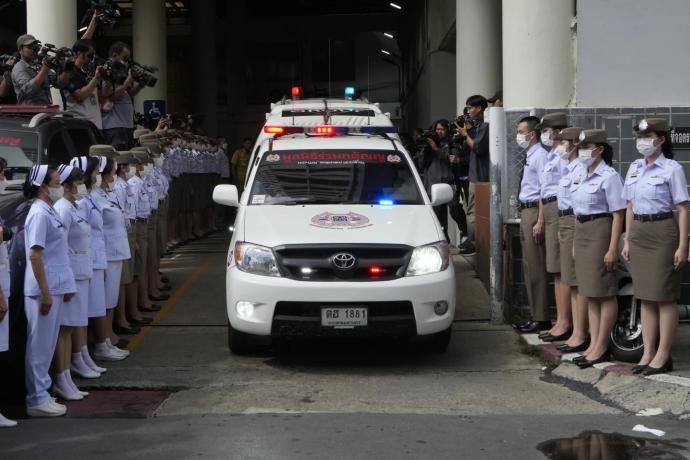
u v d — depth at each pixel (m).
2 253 5.98
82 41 10.47
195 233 17.12
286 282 7.44
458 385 7.21
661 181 6.66
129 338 8.98
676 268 6.69
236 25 35.66
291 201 8.51
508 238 9.35
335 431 5.88
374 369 7.78
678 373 6.85
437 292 7.58
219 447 5.53
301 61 36.25
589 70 9.24
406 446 5.55
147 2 24.45
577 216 7.41
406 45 32.56
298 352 8.41
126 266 8.95
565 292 8.36
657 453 5.41
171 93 36.38
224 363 7.99
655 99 9.21
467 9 15.93
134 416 6.34
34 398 6.34
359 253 7.54
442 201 8.60
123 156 8.91
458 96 16.34
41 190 6.38
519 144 8.71
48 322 6.34
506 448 5.52
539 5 9.36
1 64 10.09
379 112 10.84
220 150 19.77
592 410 6.46
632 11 9.19
